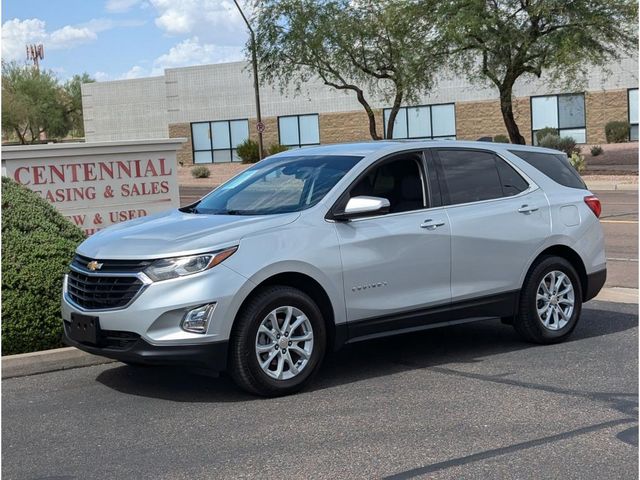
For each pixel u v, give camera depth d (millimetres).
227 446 5465
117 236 6836
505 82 31734
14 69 75438
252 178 7797
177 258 6270
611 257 13359
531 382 6812
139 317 6207
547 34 30375
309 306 6629
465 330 8945
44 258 7875
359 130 50625
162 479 4941
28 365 7441
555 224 8195
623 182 28391
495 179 8000
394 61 35562
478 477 4828
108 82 57750
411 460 5121
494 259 7742
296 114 52188
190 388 6871
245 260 6379
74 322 6656
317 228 6781
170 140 12211
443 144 7812
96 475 5051
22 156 11266
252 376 6391
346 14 35969
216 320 6223
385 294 7094
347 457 5195
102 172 11797
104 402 6551
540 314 8062
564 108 45094
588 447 5285
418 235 7262
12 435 5844
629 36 30094
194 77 54688
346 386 6840
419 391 6625
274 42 37375
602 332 8633
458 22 29891
